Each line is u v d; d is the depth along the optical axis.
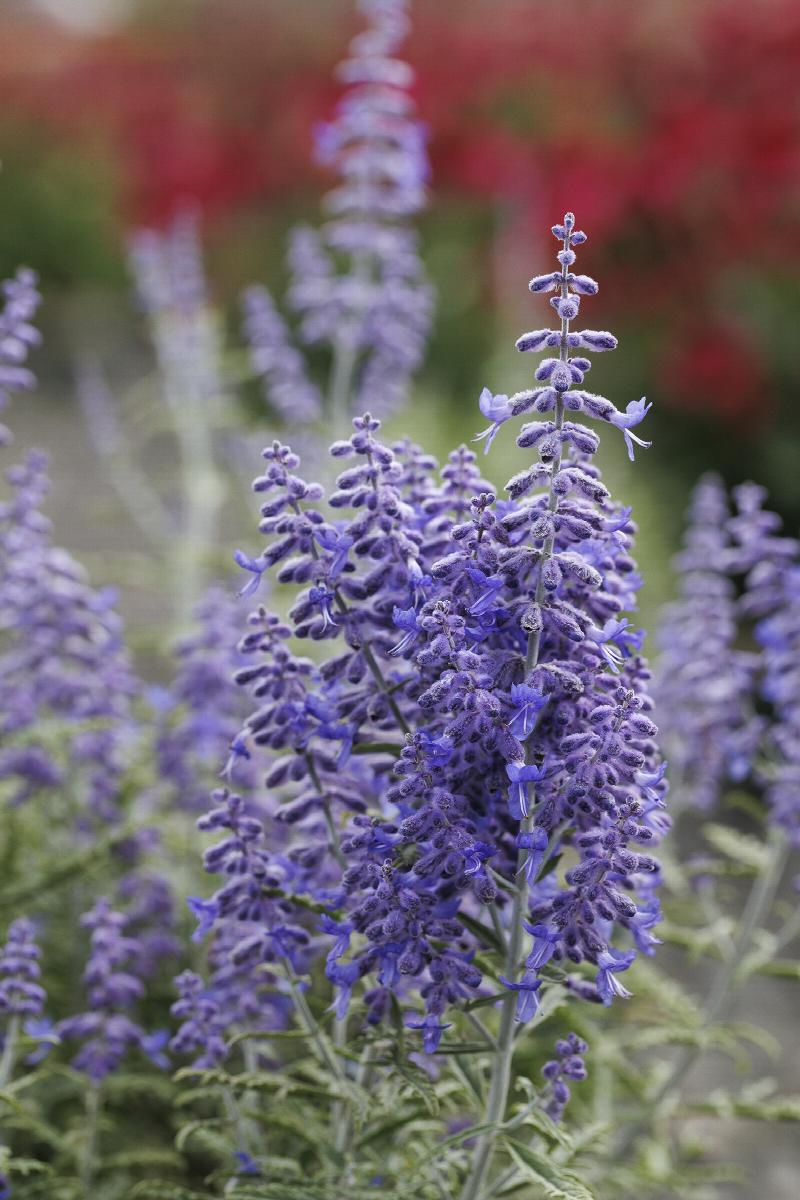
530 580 2.87
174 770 5.38
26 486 5.00
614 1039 5.24
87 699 5.22
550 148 16.14
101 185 26.00
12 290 4.79
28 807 5.52
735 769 5.14
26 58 29.17
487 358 16.61
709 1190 5.88
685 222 14.82
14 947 3.82
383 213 7.06
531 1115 3.13
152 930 5.12
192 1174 4.88
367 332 7.17
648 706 2.81
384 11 6.70
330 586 2.99
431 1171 3.55
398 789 2.81
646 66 17.69
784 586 5.04
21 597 5.00
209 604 5.28
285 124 18.62
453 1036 3.65
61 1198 4.23
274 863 3.32
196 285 8.41
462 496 3.12
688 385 14.12
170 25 27.94
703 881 5.39
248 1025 4.02
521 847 2.77
